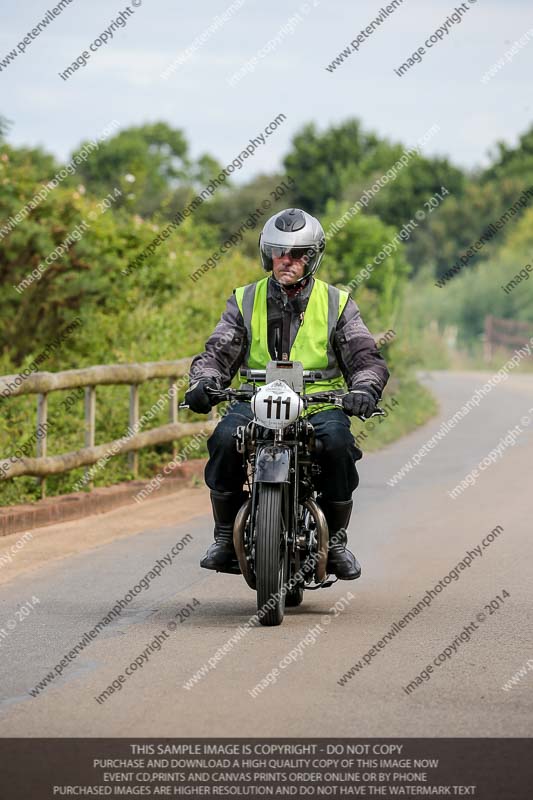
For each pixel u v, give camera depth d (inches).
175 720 562.9
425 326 5462.6
